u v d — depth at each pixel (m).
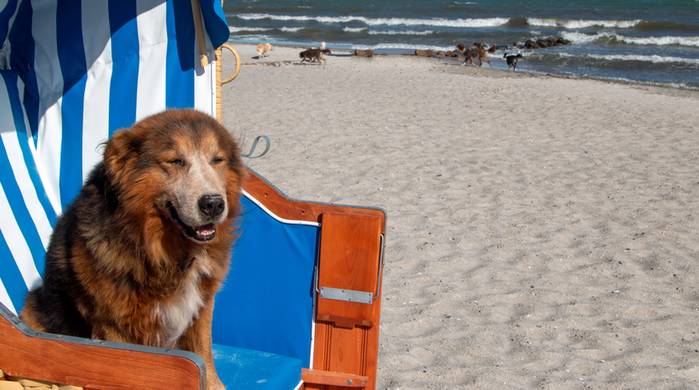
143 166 2.84
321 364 3.70
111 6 3.70
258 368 3.42
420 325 5.75
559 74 22.62
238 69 3.95
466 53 24.98
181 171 2.86
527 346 5.43
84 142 3.83
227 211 2.89
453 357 5.25
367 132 12.48
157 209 2.86
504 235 7.73
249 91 16.83
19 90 3.69
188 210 2.77
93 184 2.96
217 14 3.59
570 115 14.48
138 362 2.24
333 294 3.58
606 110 15.14
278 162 10.45
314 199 8.78
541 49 29.36
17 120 3.65
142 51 3.81
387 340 5.50
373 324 3.57
